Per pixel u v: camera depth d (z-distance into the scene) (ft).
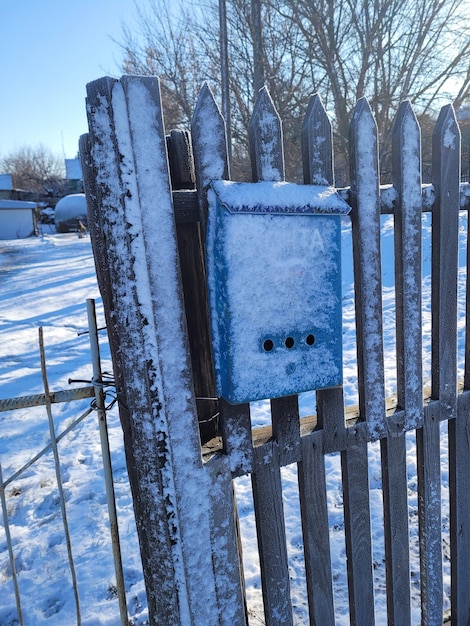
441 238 5.95
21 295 40.50
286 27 41.68
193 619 4.97
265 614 5.54
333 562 8.39
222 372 4.81
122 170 4.19
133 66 48.91
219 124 4.56
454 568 6.88
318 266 4.94
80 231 117.60
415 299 5.81
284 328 4.82
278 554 5.41
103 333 25.91
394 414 5.90
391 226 29.35
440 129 5.75
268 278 4.69
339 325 5.14
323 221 4.93
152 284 4.42
